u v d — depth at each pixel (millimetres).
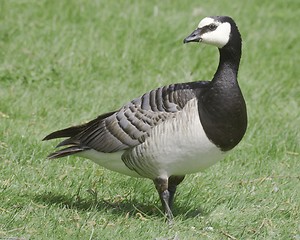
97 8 21938
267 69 19875
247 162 14547
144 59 19203
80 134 12016
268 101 17875
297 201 12844
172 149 11047
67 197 12375
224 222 11789
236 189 13133
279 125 16391
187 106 11000
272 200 12805
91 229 11047
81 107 16531
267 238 11320
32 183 12688
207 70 19094
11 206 11766
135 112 11406
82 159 13875
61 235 10789
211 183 13227
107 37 20234
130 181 13062
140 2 23047
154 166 11320
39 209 11711
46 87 17453
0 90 17078
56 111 16188
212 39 11211
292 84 19312
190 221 11742
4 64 18297
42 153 13977
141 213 11891
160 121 11125
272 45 21422
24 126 15219
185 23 21422
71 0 22234
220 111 10938
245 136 15602
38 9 21547
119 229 11117
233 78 11172
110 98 17094
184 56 19625
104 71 18484
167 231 11227
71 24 20922
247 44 21203
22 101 16516
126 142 11414
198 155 11078
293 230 11688
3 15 20969
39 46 19250
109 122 11664
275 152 15102
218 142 11008
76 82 17812
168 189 11984
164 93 11383
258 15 23547
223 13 23000
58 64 18438
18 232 10820
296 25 23281
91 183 12875
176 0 23547
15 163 13391
